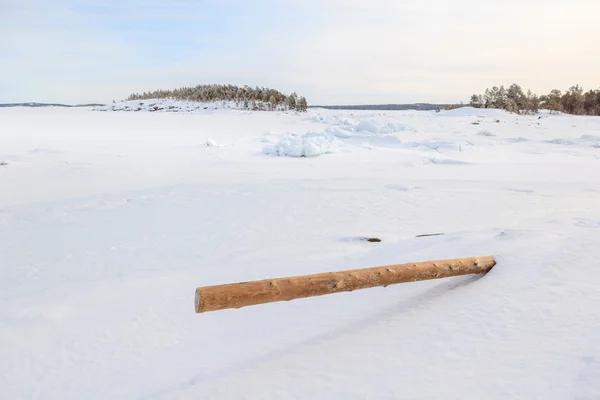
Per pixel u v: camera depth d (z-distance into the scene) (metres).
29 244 7.45
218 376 3.54
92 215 9.01
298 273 5.55
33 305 5.15
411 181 12.49
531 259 4.52
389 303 4.29
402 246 5.92
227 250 6.98
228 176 13.34
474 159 18.12
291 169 14.97
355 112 70.31
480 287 4.23
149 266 6.43
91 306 5.04
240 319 4.49
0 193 10.84
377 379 3.16
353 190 11.04
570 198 9.98
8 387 3.77
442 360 3.25
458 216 8.55
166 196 10.40
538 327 3.39
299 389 3.20
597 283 3.87
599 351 2.96
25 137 24.98
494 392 2.82
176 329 4.47
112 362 4.02
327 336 3.90
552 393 2.71
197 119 47.47
